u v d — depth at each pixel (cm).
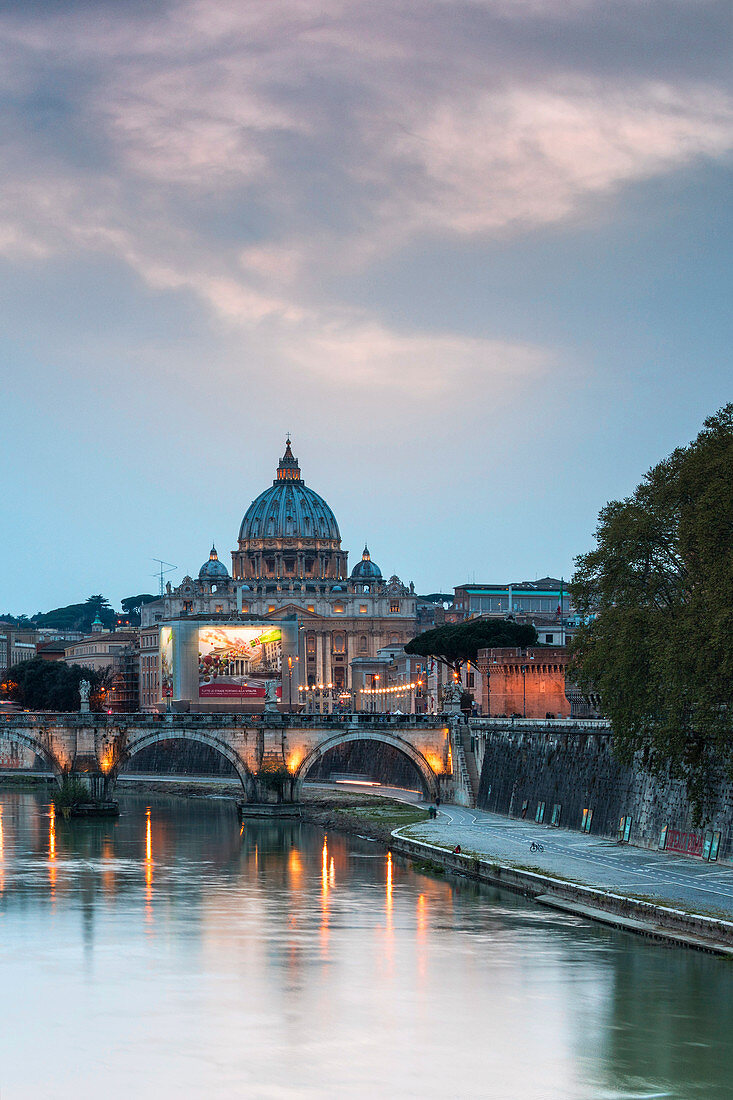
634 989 10188
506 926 12425
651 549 14262
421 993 10200
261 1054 8956
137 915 13238
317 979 10638
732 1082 8438
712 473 12900
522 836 17100
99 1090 8369
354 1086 8412
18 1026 9512
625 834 15950
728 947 11038
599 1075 8550
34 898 14175
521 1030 9350
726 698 12269
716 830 14062
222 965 11119
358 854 17512
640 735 14762
